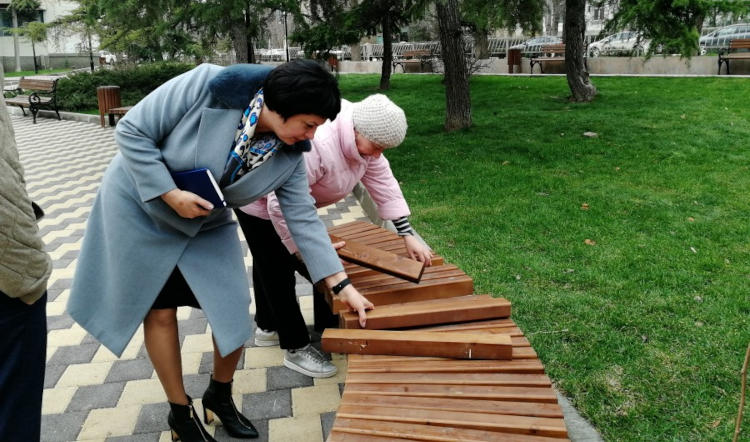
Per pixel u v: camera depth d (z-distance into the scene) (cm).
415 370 193
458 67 938
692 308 349
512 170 694
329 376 302
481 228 502
